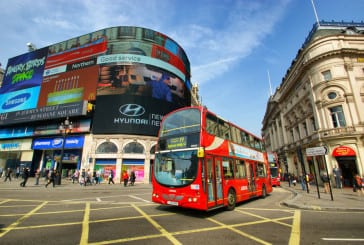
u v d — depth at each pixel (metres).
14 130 34.91
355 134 21.83
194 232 5.61
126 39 31.84
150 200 11.79
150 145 28.64
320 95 25.48
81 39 34.34
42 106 32.88
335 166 22.02
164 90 31.62
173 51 34.88
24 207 8.96
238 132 11.71
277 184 25.03
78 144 29.08
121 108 28.86
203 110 8.59
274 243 4.82
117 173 26.92
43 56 36.88
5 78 39.81
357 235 5.46
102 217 7.30
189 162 7.87
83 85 31.25
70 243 4.66
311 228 6.14
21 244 4.57
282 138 44.31
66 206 9.41
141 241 4.83
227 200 8.88
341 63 24.55
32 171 31.53
